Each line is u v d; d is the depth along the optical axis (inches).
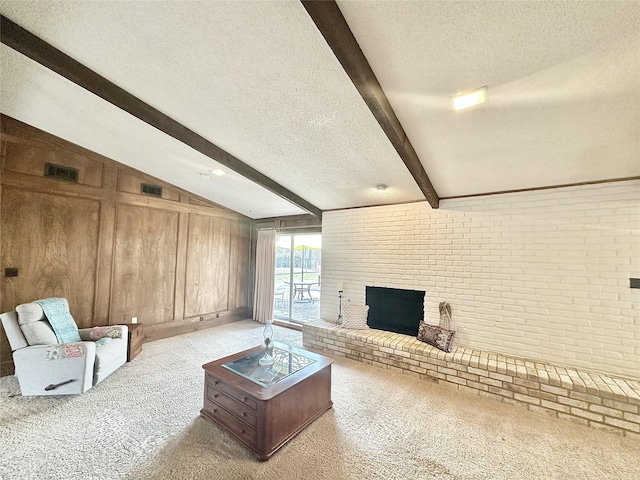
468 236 138.6
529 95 71.0
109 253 154.4
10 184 122.1
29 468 71.4
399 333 156.4
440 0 50.1
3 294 120.6
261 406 77.0
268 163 134.7
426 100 77.7
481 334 132.4
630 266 104.9
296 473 72.0
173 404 102.8
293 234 223.6
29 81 93.7
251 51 70.0
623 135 82.8
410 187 141.6
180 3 58.8
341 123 96.7
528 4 48.9
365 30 58.2
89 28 68.4
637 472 74.3
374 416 98.3
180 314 189.8
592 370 108.7
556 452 81.4
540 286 120.5
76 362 105.6
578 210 114.4
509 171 112.6
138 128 118.9
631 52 55.2
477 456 79.3
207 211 207.3
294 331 203.8
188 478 69.6
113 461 74.4
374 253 169.5
